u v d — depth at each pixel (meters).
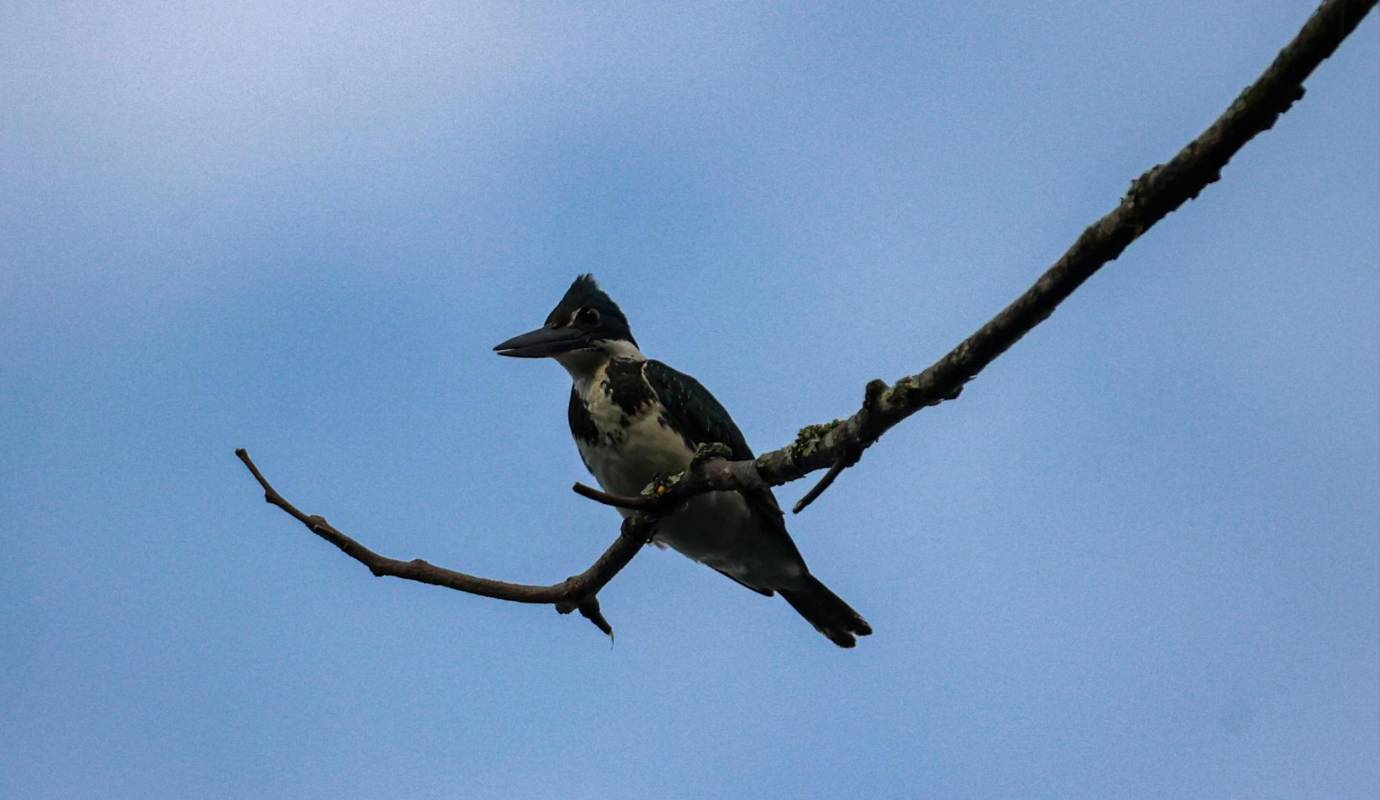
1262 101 5.03
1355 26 4.73
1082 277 5.85
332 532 9.09
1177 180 5.39
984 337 6.31
